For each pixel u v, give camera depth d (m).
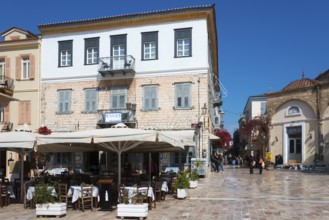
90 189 11.80
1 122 28.41
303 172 30.98
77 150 15.21
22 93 28.81
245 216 10.47
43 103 28.45
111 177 12.89
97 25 27.73
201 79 25.58
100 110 27.11
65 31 28.48
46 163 22.73
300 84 36.78
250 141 51.41
